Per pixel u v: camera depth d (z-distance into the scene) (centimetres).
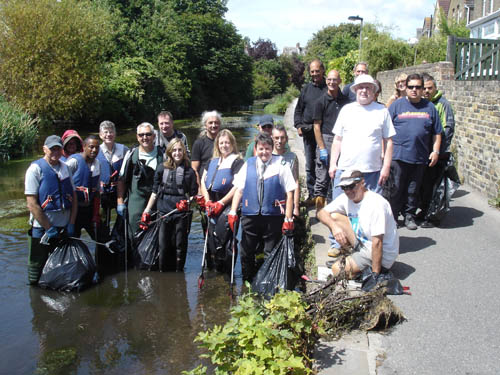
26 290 541
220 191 570
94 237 620
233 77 4806
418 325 380
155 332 446
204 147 634
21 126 1677
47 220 530
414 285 449
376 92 543
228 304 500
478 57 1016
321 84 700
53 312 488
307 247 557
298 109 724
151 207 595
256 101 6391
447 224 632
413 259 513
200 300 511
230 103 4900
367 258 441
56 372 385
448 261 505
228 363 323
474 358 334
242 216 515
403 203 623
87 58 2445
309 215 688
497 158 720
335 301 385
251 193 504
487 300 418
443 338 360
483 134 771
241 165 569
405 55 2339
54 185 530
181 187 573
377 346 353
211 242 578
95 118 2684
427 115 575
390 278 436
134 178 607
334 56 4881
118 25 3447
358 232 443
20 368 391
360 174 430
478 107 792
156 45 3703
